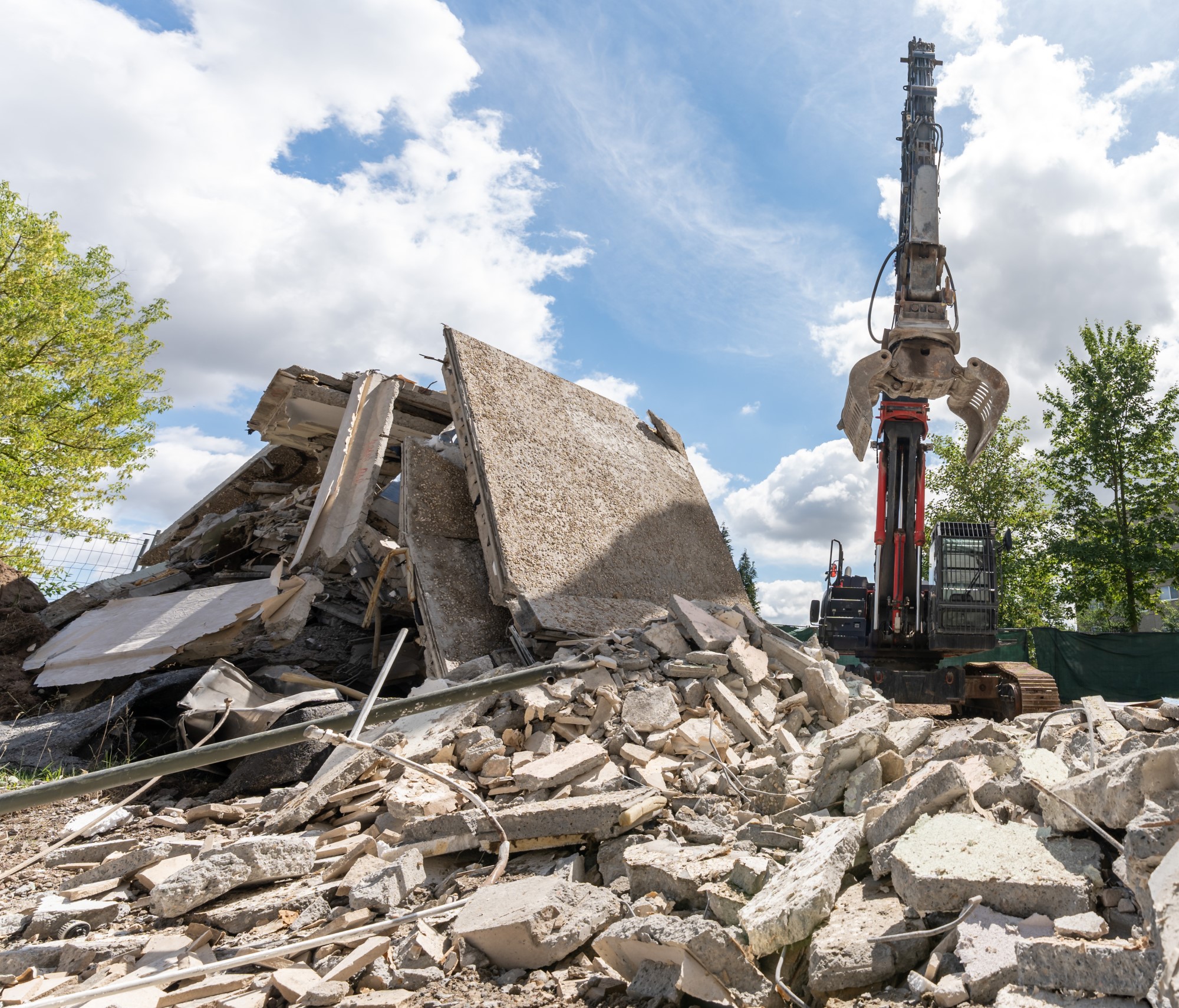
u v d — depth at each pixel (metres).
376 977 3.09
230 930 3.66
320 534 9.63
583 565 9.38
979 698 11.07
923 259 12.03
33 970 3.30
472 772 5.25
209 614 8.61
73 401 16.22
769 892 3.07
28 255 15.25
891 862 3.09
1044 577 18.62
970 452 12.77
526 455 9.96
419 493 9.22
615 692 5.90
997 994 2.32
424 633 8.16
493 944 3.16
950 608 10.93
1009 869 2.78
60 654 8.93
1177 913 2.01
